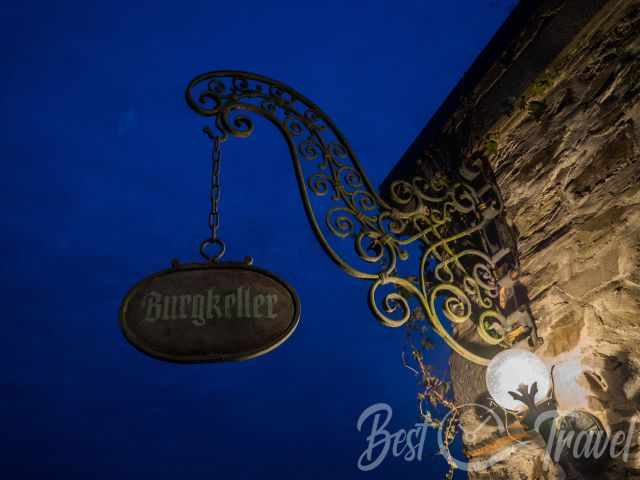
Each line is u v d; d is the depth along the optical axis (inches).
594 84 100.7
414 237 109.9
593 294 89.6
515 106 115.0
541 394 87.0
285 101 118.4
